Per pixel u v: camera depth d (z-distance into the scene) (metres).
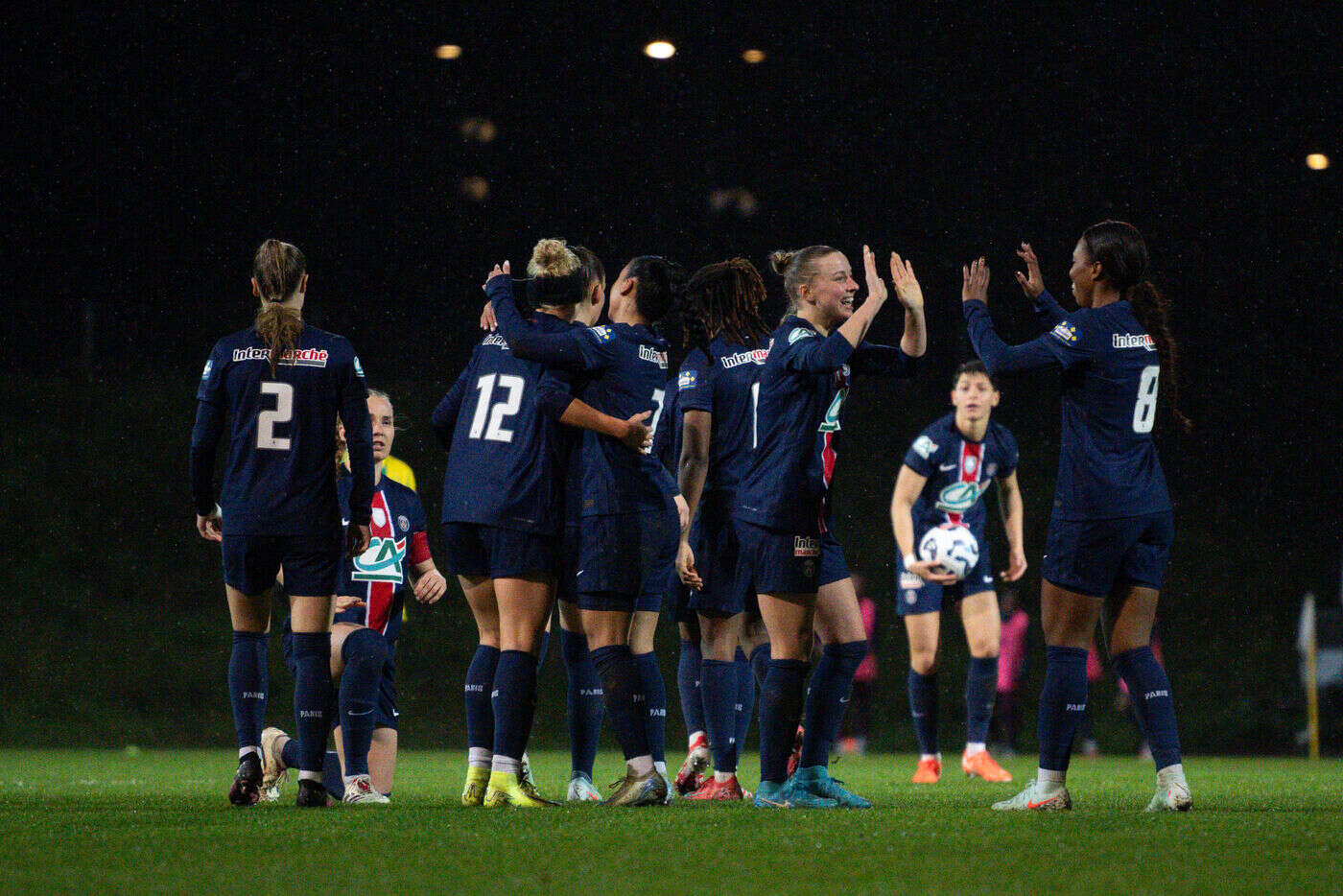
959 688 57.19
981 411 27.56
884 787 23.72
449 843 11.20
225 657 58.38
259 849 10.86
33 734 52.47
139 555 63.44
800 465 15.49
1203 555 67.88
